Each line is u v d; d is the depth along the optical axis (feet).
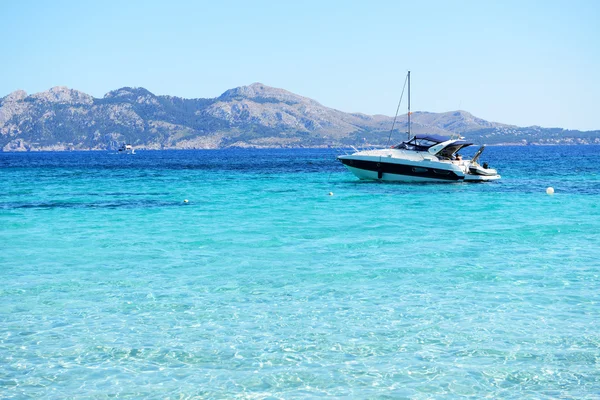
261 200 125.80
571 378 33.42
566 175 219.61
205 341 39.14
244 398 31.40
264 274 56.65
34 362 35.78
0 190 158.20
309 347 38.06
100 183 190.29
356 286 52.13
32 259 63.98
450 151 158.51
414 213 102.32
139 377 33.81
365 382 33.12
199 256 65.31
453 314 44.16
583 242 72.69
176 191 153.48
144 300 48.19
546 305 46.16
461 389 32.27
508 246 70.33
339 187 156.76
